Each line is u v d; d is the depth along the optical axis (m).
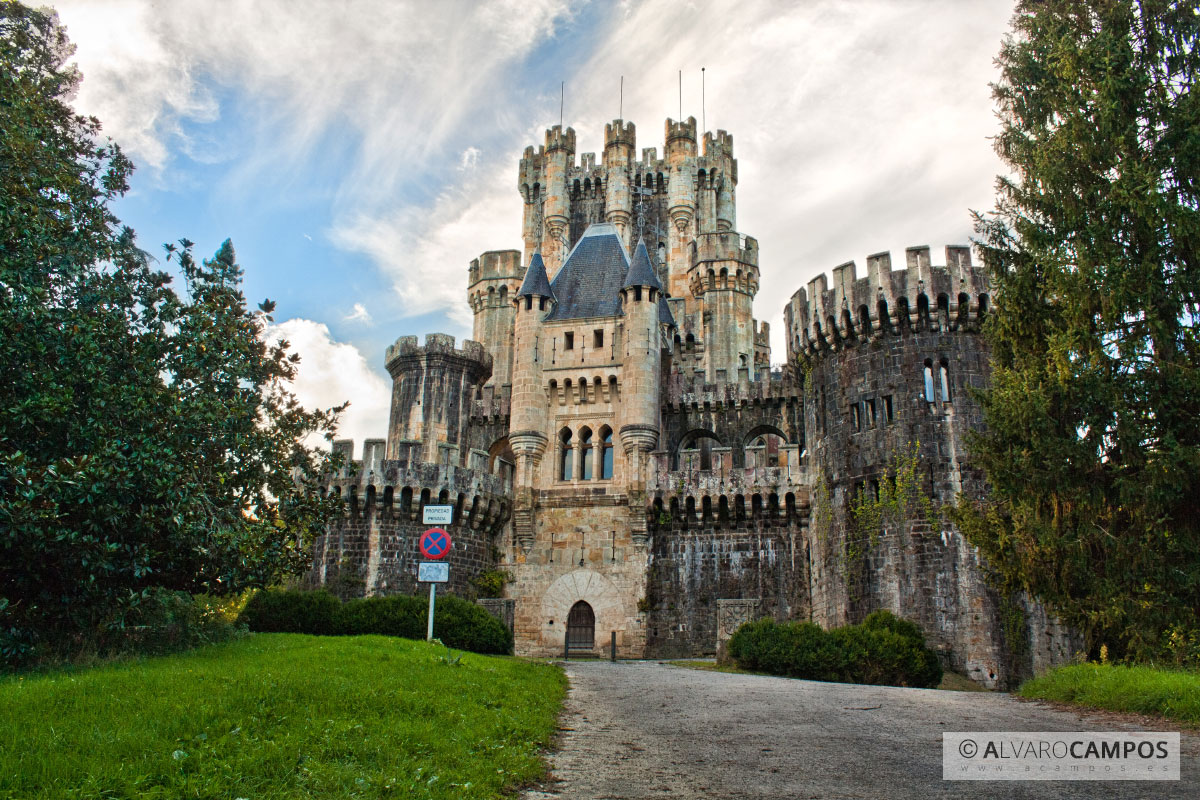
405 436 50.69
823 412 41.34
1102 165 24.81
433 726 12.43
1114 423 23.12
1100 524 23.58
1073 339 23.70
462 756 11.06
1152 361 23.06
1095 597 22.58
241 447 23.84
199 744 9.97
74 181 23.89
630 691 20.47
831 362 41.12
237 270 24.38
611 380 46.38
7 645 17.55
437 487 43.41
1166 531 22.12
